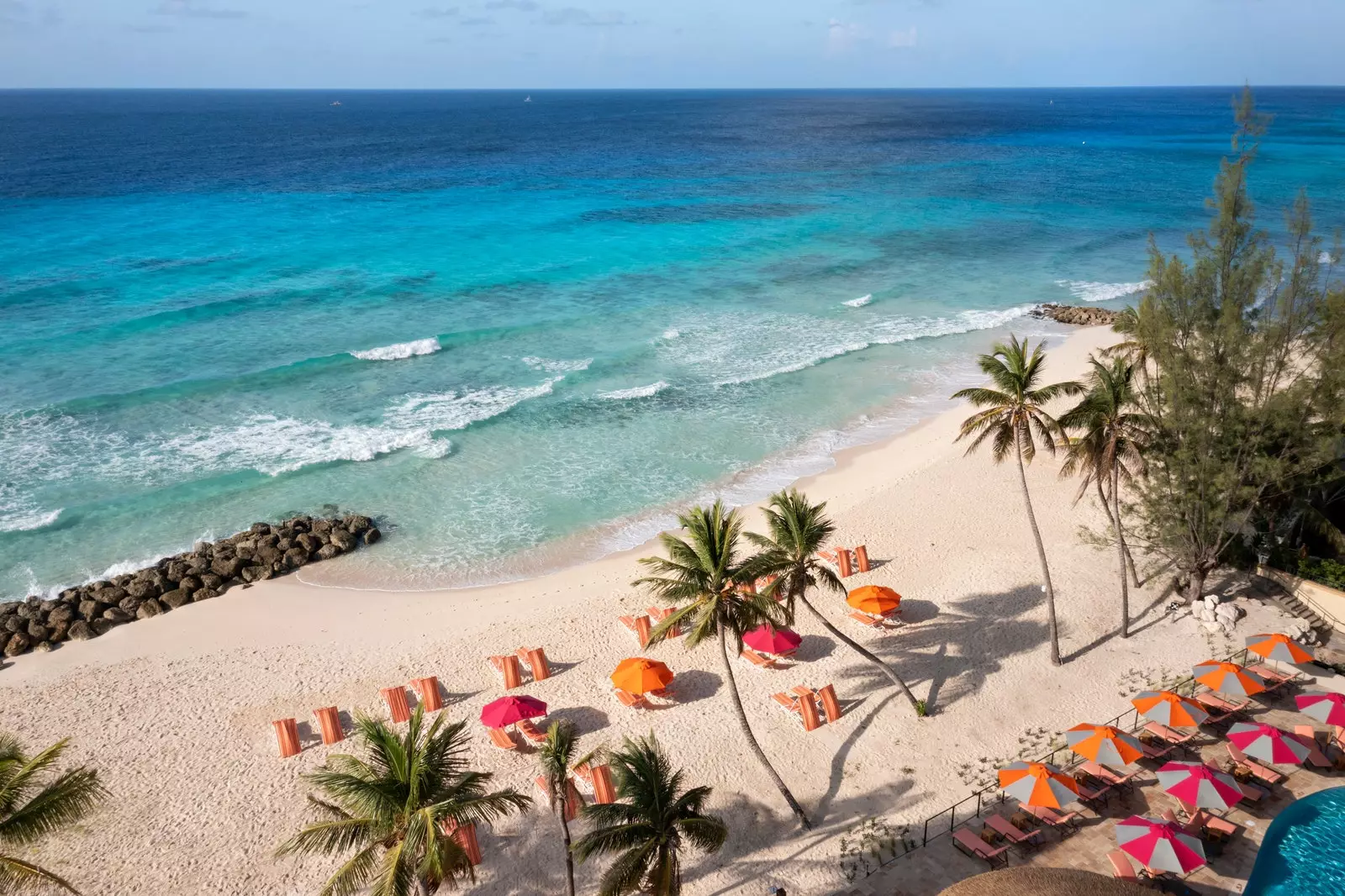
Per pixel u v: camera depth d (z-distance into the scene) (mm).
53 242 78000
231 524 37156
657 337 59406
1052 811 21703
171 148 163750
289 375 51344
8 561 34094
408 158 154000
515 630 30438
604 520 37844
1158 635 29000
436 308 64188
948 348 58250
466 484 40594
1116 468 30047
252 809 22734
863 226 96375
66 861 21062
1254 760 23141
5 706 26734
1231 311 26703
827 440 45156
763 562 22375
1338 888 16719
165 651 29641
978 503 38281
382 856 19984
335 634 30547
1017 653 28281
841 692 26812
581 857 16594
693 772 23594
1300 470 27484
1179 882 19672
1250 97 26812
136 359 52625
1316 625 29016
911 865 20500
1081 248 87562
